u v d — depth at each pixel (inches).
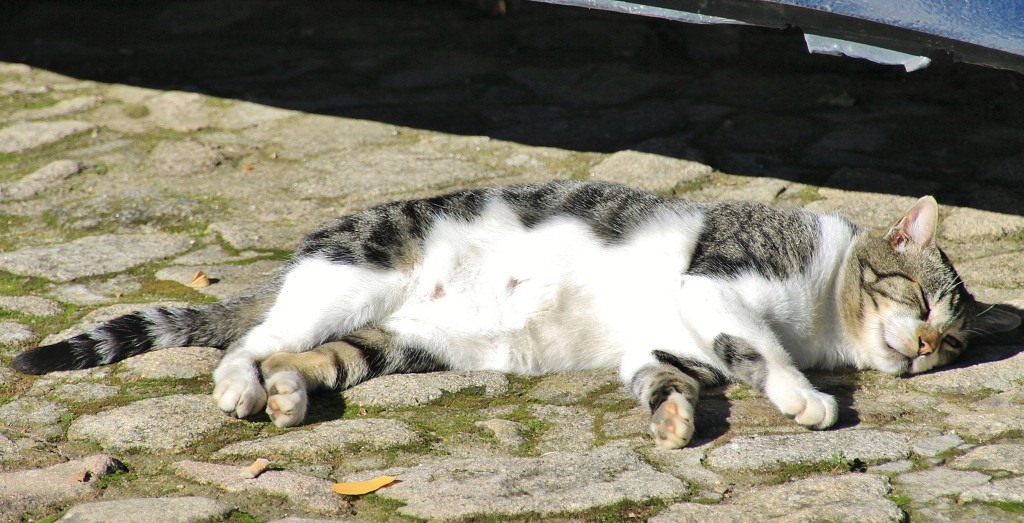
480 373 198.7
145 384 185.3
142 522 134.5
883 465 150.4
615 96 386.0
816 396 167.6
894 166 306.3
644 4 266.4
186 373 189.6
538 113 369.1
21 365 186.4
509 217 211.9
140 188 300.5
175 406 173.8
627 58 434.6
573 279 204.7
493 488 144.1
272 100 387.2
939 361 195.9
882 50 248.2
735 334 182.9
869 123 347.6
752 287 191.0
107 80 410.9
